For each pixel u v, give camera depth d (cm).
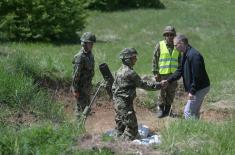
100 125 3027
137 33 6166
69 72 3662
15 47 4488
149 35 6109
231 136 2103
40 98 2862
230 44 5984
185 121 2262
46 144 2019
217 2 8638
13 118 2625
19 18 5150
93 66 2820
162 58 3147
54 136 2075
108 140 2059
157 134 2580
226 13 7806
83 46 2764
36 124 2403
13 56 3406
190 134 2116
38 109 2781
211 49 5669
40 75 3431
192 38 6150
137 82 2441
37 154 1952
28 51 4394
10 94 2780
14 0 5100
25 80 2953
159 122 2914
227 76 4419
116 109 2458
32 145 2025
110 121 3142
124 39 5816
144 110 3462
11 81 2842
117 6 7662
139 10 7631
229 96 3809
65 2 5394
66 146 1988
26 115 2692
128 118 2428
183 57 2670
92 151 1956
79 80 2773
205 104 3641
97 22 6656
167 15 7362
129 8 7744
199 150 1980
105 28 6341
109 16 7081
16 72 3148
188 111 2673
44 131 2091
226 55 5419
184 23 6912
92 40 2758
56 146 1986
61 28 5325
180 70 2720
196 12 7712
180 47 2658
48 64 3662
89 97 2825
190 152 1966
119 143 2045
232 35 6469
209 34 6425
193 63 2619
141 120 3183
